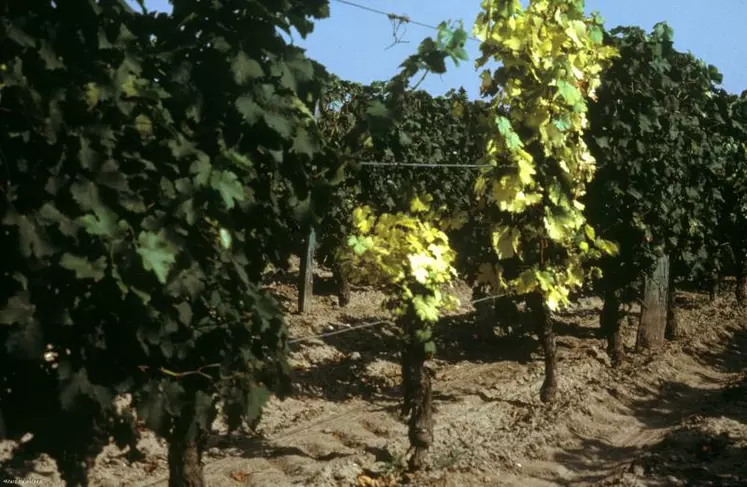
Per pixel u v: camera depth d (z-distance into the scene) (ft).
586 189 39.40
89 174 13.43
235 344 16.12
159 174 15.07
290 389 17.08
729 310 59.62
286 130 16.20
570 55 31.76
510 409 33.58
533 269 32.35
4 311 12.58
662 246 41.55
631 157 39.65
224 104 16.34
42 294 13.08
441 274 25.04
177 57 15.92
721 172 52.44
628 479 23.99
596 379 38.24
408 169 41.86
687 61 47.09
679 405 36.09
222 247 15.96
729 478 23.68
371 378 39.06
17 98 12.71
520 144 30.40
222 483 24.14
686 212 47.06
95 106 13.88
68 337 13.61
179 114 15.80
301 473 25.02
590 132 38.83
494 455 27.43
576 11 31.65
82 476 14.55
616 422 33.06
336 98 44.09
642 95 39.73
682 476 24.31
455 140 48.60
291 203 17.40
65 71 13.42
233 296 16.28
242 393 16.07
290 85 16.60
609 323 41.14
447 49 18.92
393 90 19.24
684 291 68.64
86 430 14.10
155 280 13.79
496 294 33.78
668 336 49.47
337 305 52.54
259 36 16.49
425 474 24.97
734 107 55.98
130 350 14.49
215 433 29.27
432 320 24.84
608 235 40.09
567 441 29.71
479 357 44.19
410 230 25.90
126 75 14.08
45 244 12.78
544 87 31.09
